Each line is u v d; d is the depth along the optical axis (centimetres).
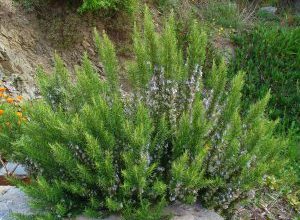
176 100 331
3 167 395
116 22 677
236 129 298
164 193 300
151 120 309
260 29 801
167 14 777
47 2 661
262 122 301
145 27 325
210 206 315
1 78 564
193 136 295
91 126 283
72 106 327
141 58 316
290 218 424
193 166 280
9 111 330
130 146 284
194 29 339
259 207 419
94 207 293
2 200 320
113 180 283
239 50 743
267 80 685
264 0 956
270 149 304
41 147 296
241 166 303
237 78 312
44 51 639
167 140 319
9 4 639
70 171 288
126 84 452
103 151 287
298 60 727
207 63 684
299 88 676
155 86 325
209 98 324
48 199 285
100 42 331
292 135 576
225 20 828
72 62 648
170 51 323
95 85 321
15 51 603
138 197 291
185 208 309
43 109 297
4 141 317
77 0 657
